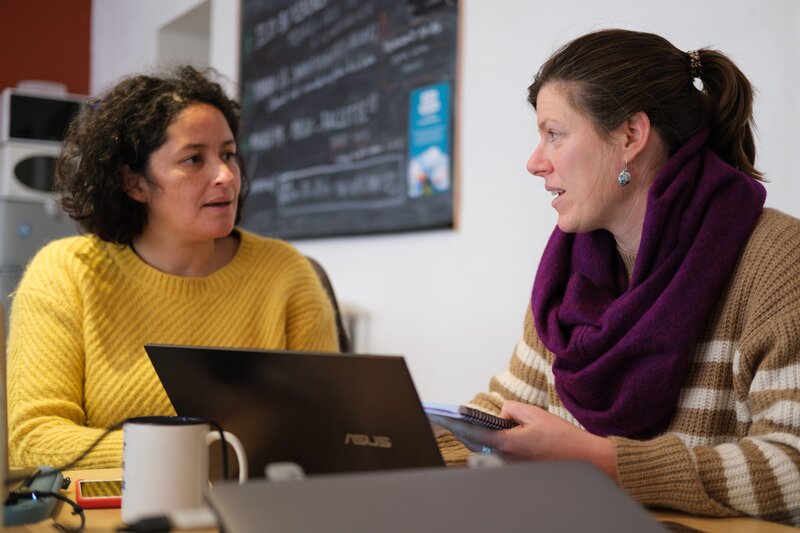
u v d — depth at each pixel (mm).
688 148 1396
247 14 4512
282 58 4211
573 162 1413
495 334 2871
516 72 2795
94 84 6074
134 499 988
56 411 1571
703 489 1109
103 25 5969
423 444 954
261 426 1050
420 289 3238
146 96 1746
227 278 1800
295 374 996
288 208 4125
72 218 1786
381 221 3445
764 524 1071
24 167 4562
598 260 1491
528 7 2750
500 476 729
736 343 1322
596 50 1407
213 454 1082
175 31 5277
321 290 1934
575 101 1401
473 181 2975
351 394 970
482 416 1130
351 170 3652
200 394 1096
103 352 1670
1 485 866
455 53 3057
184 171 1703
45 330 1656
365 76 3574
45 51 5969
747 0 2125
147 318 1722
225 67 4730
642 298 1354
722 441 1345
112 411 1642
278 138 4227
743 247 1346
